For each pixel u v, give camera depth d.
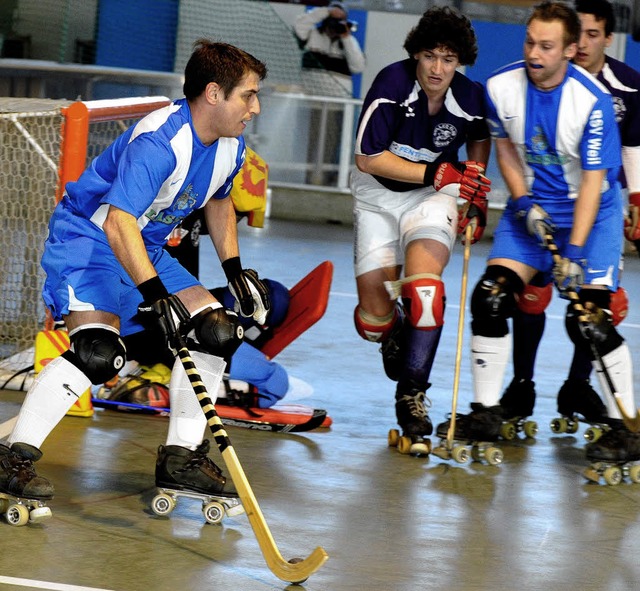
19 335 14.16
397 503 9.38
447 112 11.10
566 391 12.23
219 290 12.20
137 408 11.77
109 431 11.05
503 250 11.02
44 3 32.62
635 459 10.42
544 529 8.91
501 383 11.07
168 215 8.57
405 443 10.99
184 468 8.48
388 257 11.77
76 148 11.91
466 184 10.77
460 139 11.30
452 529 8.77
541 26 10.09
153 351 11.90
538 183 10.98
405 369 11.33
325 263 12.14
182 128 8.16
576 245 10.41
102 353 8.24
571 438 12.23
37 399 8.27
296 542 8.23
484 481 10.23
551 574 7.89
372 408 13.04
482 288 10.82
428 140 11.20
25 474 8.18
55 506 8.66
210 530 8.35
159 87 31.91
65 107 12.11
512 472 10.62
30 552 7.61
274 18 33.50
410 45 10.69
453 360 16.08
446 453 10.80
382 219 11.79
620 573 7.99
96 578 7.21
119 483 9.39
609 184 10.86
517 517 9.20
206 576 7.40
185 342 8.28
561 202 10.95
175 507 8.85
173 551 7.84
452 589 7.46
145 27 33.44
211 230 9.20
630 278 26.88
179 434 8.58
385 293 11.81
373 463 10.62
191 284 8.80
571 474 10.70
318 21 33.47
